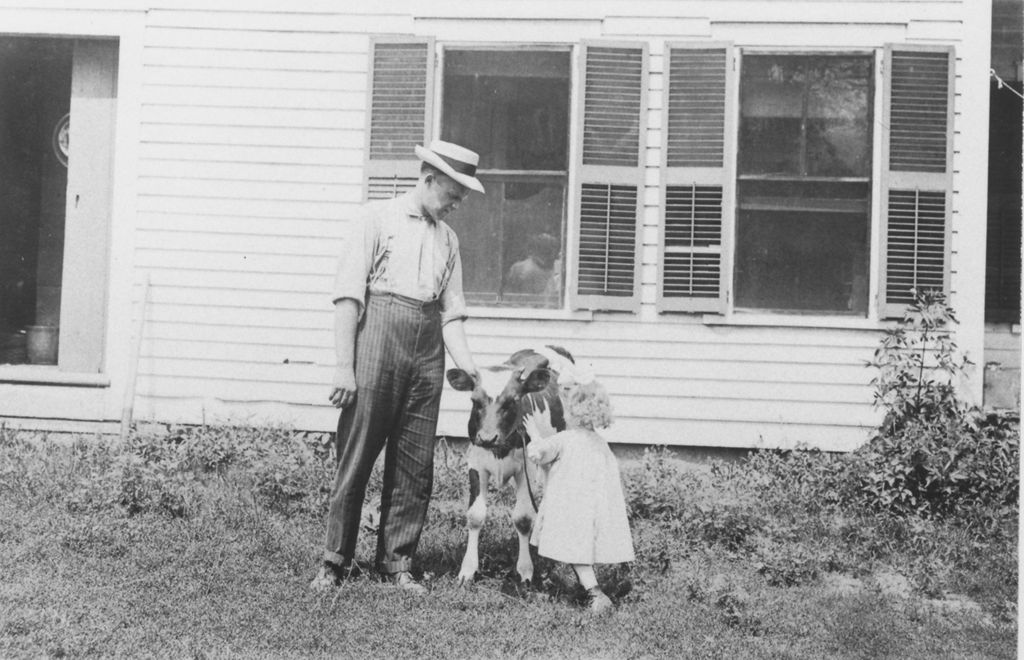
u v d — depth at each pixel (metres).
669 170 7.79
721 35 7.86
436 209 5.11
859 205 7.83
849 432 7.67
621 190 7.83
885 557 6.12
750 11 7.84
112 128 8.42
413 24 8.06
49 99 9.50
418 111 7.98
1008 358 8.86
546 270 8.00
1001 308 9.02
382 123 8.00
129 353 8.12
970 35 7.72
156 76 8.16
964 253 7.68
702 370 7.77
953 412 7.11
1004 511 6.59
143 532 5.70
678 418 7.78
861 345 7.68
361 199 8.04
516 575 5.45
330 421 8.03
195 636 4.32
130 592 4.79
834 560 5.93
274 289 8.07
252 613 4.59
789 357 7.72
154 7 8.16
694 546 6.12
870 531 6.36
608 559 4.99
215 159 8.12
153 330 8.12
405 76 8.00
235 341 8.08
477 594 5.06
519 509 5.39
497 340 7.89
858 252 7.83
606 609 4.92
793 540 6.25
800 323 7.71
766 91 7.89
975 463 6.76
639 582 5.45
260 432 7.75
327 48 8.09
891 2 7.74
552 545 4.97
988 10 7.69
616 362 7.83
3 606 4.50
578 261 7.80
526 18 7.99
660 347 7.81
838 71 7.84
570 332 7.86
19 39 9.18
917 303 7.36
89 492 6.19
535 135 8.02
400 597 4.93
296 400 8.04
